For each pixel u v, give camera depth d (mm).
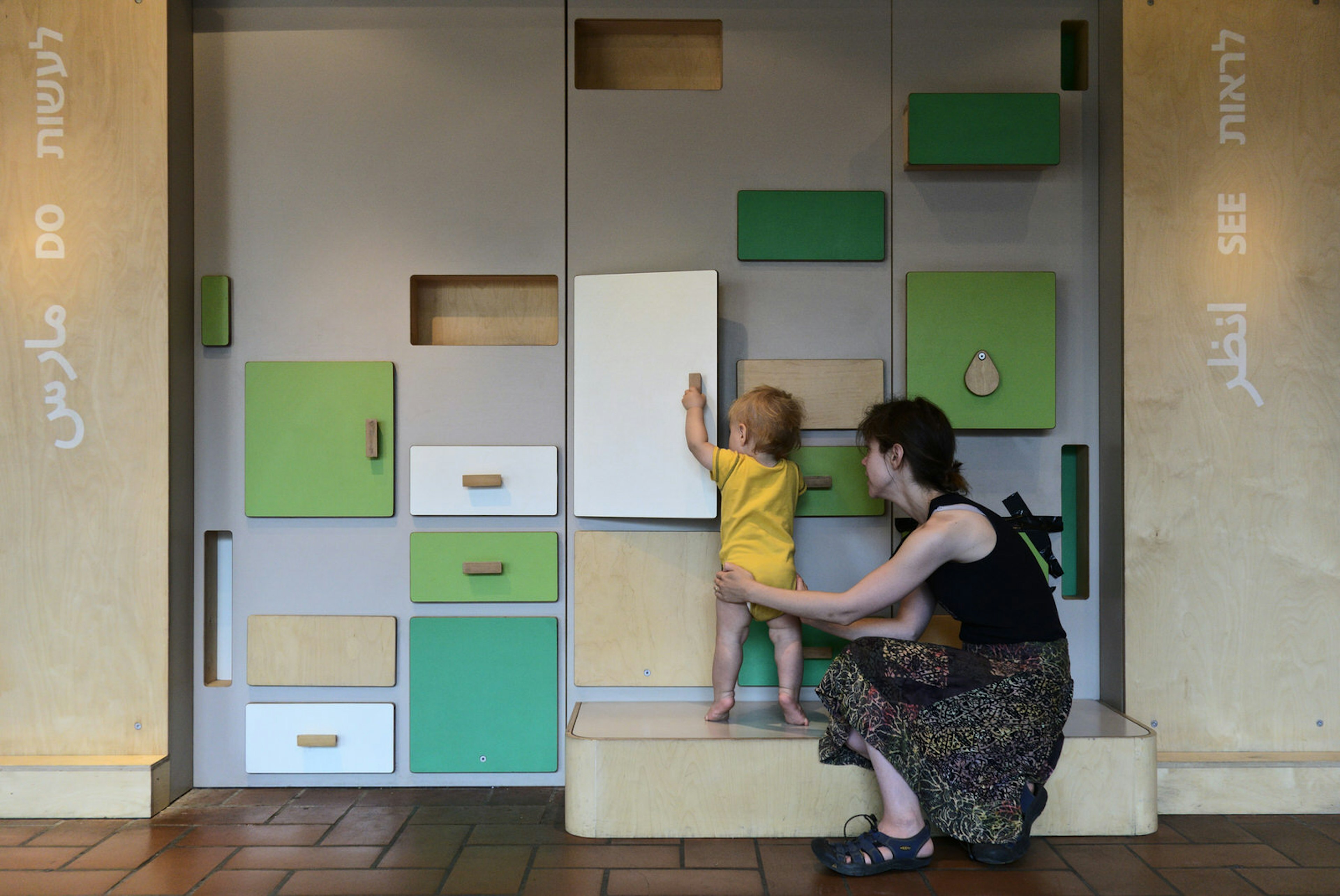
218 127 2102
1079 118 2131
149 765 1895
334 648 2078
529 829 1829
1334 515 2008
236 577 2086
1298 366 2016
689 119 2123
